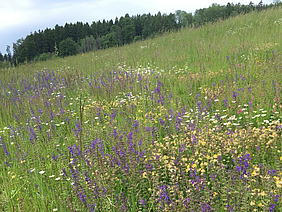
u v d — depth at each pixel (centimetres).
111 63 1158
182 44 1245
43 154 469
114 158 398
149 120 504
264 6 1830
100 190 339
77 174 357
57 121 612
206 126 445
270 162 378
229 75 716
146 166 370
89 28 5859
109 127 515
